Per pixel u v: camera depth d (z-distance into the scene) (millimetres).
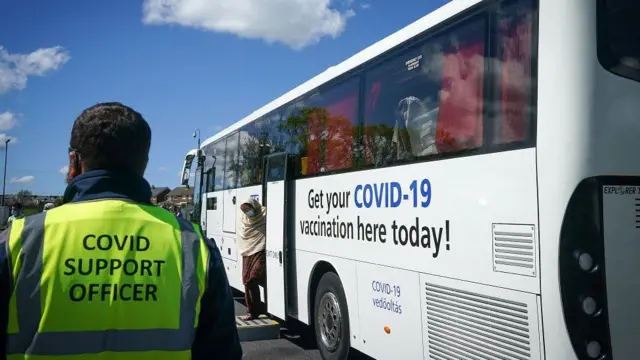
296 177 7324
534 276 3426
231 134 11281
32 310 1704
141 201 2002
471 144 4074
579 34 3373
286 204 7465
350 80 6062
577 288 3225
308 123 7078
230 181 11234
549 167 3369
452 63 4395
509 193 3672
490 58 3977
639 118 3410
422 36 4828
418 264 4617
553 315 3279
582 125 3283
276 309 7707
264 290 8211
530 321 3443
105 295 1763
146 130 2109
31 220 1842
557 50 3428
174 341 1779
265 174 8422
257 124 9344
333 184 6246
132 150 2027
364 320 5508
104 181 1942
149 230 1897
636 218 3328
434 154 4488
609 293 3232
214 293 1905
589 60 3348
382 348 5168
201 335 1884
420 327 4570
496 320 3721
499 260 3715
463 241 4082
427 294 4492
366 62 5734
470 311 3977
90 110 2051
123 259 1818
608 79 3369
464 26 4305
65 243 1799
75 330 1713
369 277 5418
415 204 4699
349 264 5832
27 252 1761
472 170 4031
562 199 3285
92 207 1881
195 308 1842
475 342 3904
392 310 5000
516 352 3539
